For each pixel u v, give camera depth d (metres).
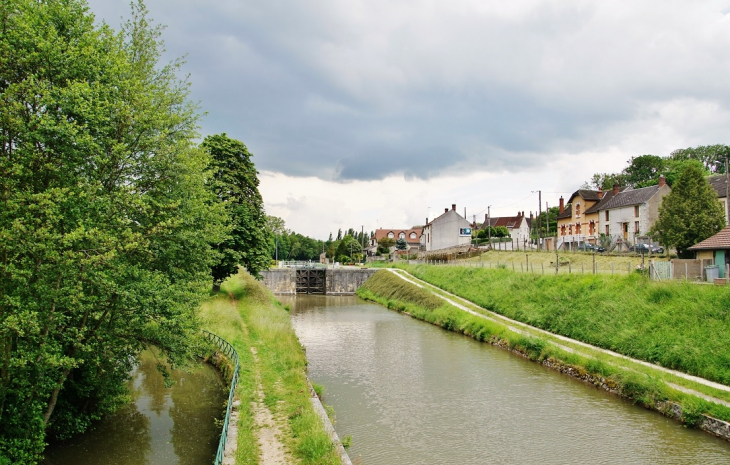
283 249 123.25
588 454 14.16
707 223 33.53
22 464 11.31
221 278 37.62
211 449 14.33
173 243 15.38
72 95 11.42
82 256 11.47
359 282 74.12
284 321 33.00
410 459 13.94
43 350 10.94
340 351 28.41
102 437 15.20
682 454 13.91
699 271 26.91
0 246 10.45
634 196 51.19
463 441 15.20
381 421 16.95
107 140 12.75
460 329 34.72
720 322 19.86
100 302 13.12
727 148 74.88
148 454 13.96
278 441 12.35
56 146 11.72
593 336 25.20
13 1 11.50
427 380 22.00
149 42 15.66
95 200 12.12
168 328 14.14
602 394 19.67
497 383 21.44
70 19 12.80
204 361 23.92
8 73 11.42
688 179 35.22
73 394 15.24
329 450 11.48
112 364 14.95
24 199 10.78
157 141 14.17
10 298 10.44
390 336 33.53
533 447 14.69
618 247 44.62
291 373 18.92
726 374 17.56
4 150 11.47
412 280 58.69
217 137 39.22
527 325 31.64
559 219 67.62
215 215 17.39
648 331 22.38
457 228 80.25
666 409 16.98
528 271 39.97
